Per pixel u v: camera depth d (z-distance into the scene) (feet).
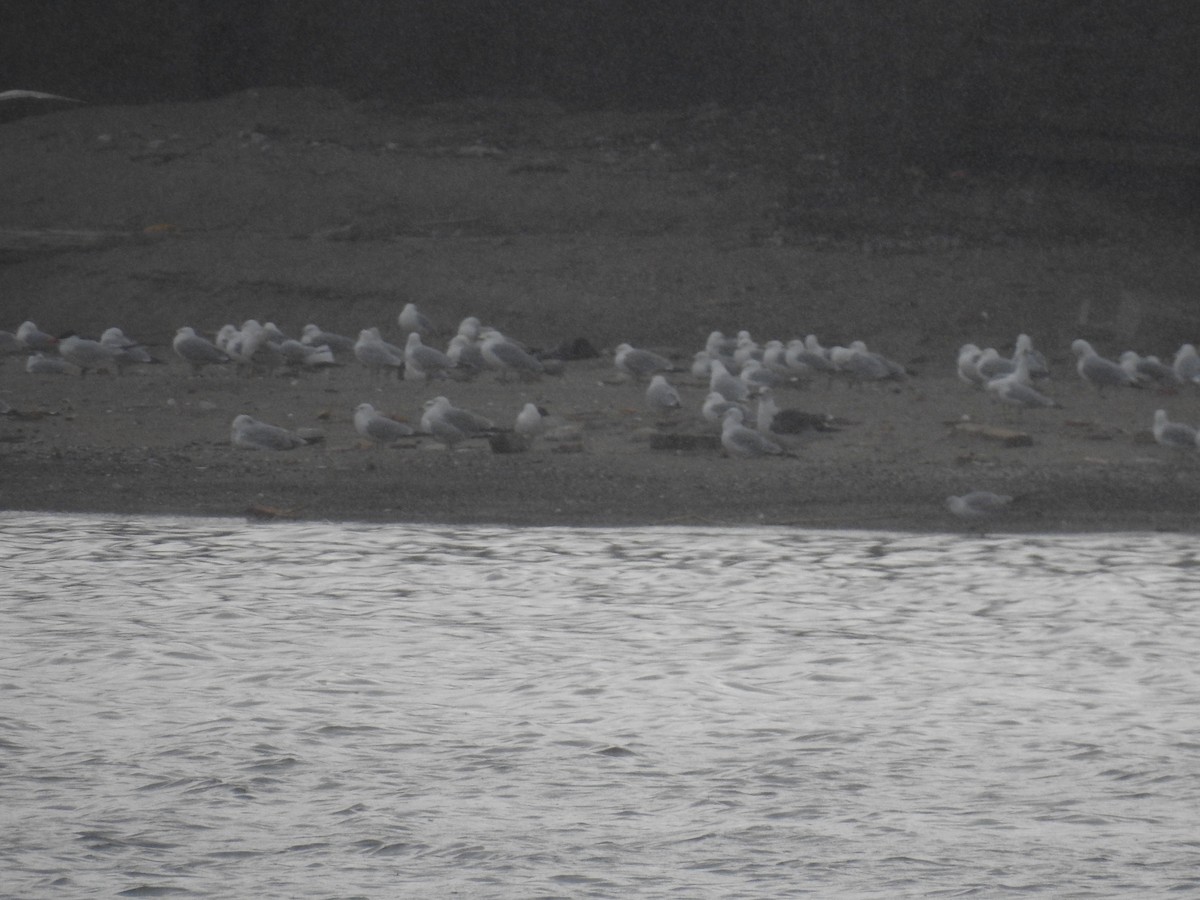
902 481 64.69
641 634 46.62
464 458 67.15
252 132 129.49
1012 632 46.96
